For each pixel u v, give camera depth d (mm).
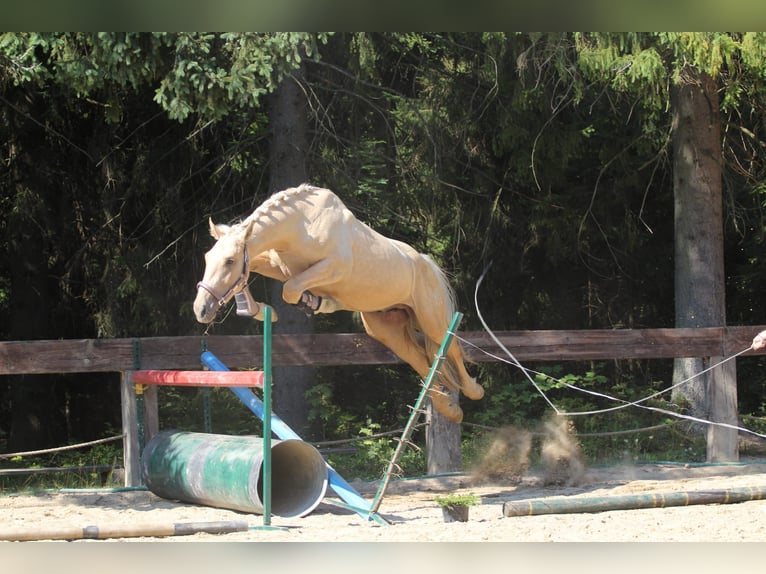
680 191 14258
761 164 15594
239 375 7859
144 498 9305
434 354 9875
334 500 8680
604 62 12523
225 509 8586
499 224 16031
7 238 15812
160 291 14906
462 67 15461
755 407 18453
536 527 6809
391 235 15195
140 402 9766
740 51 12406
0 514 8312
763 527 6699
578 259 17812
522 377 17094
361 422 16828
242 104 10336
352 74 14141
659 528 6703
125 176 14914
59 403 17422
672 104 14367
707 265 14000
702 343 11672
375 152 14328
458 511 7664
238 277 7945
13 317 16312
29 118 14359
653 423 14453
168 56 10656
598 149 16297
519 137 14477
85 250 15578
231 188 14625
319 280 8422
